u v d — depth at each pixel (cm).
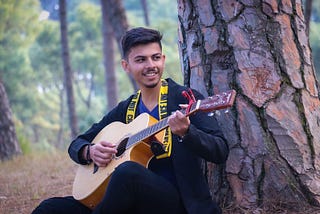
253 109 345
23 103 2731
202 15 357
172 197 292
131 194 282
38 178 627
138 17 4184
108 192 283
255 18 346
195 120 303
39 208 322
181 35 375
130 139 310
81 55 3136
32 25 1997
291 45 351
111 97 1602
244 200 348
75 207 327
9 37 2020
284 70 347
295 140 344
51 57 2852
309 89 354
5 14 1795
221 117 351
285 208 341
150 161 311
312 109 353
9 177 651
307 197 342
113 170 311
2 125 952
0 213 470
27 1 1936
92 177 326
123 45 321
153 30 317
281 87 346
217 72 353
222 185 356
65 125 3497
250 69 345
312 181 343
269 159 342
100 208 284
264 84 345
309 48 365
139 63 313
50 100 3341
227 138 350
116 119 344
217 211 301
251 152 346
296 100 348
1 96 960
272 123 343
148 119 311
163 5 4412
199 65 360
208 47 355
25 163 791
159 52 315
